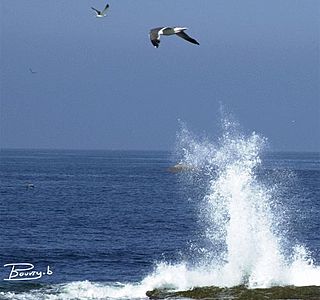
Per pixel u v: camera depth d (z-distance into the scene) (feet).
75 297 373.61
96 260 502.38
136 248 559.79
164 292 363.97
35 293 381.40
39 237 622.95
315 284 364.38
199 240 602.44
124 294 374.84
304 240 587.27
